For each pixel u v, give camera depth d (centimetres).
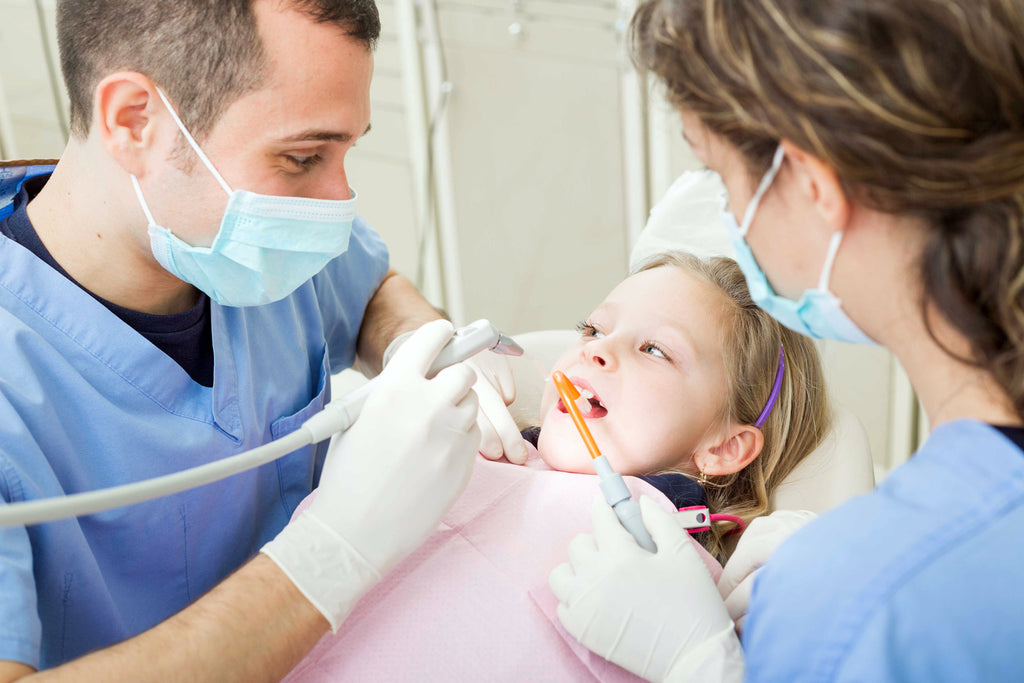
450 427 94
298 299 128
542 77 252
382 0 264
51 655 98
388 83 276
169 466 104
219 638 79
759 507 122
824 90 58
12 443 87
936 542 59
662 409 116
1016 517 58
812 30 58
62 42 92
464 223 284
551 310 283
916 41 57
